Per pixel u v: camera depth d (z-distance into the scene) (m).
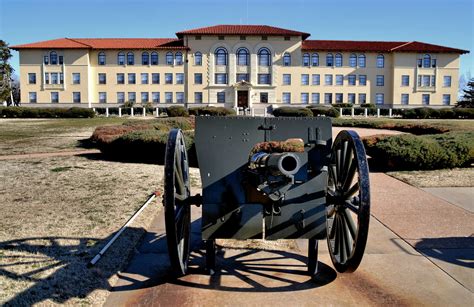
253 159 3.10
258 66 55.75
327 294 3.24
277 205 3.19
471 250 4.18
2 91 63.56
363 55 56.47
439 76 56.69
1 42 65.88
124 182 7.73
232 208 3.21
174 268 3.18
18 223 5.04
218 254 4.05
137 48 54.97
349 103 54.94
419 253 4.09
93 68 55.66
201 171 3.29
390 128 21.48
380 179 8.03
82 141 15.95
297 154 3.24
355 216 4.54
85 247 4.21
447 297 3.21
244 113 47.34
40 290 3.26
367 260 3.90
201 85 55.62
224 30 56.12
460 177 8.06
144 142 10.31
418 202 6.17
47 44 55.31
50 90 55.31
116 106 55.72
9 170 9.13
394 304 3.10
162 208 5.84
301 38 55.69
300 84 56.09
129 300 3.18
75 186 7.35
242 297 3.20
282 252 4.11
